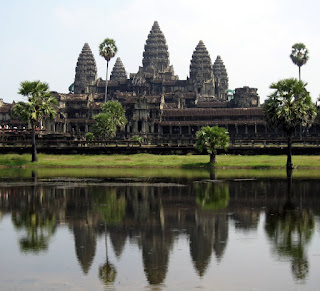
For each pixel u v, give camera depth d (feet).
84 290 116.98
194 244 150.10
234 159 400.67
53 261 136.26
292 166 359.87
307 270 128.06
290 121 352.08
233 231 164.45
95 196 234.17
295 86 358.84
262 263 133.18
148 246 148.46
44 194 240.53
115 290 116.78
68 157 437.99
